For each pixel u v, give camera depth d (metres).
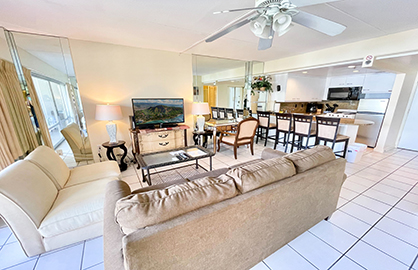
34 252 1.38
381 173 2.91
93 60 2.96
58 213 1.38
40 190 1.41
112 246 0.86
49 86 2.81
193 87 4.07
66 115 2.98
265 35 1.68
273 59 4.57
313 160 1.43
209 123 4.19
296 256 1.43
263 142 5.01
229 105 5.00
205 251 0.95
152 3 1.72
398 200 2.17
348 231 1.68
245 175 1.08
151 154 2.64
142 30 2.42
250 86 5.18
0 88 2.27
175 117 3.65
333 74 4.97
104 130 3.26
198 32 2.50
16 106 2.52
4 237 1.63
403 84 3.69
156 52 3.46
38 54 2.64
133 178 2.81
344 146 3.42
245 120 3.45
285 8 1.34
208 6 1.79
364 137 4.48
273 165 1.24
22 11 1.82
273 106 5.25
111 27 2.30
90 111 3.09
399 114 4.00
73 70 2.86
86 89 2.99
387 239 1.59
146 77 3.45
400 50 2.54
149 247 0.75
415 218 1.86
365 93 4.64
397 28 2.37
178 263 0.87
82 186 1.71
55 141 3.00
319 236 1.62
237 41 2.97
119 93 3.26
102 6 1.75
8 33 2.41
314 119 3.95
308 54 3.81
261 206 1.10
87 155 3.21
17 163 1.46
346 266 1.34
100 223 1.53
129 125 3.44
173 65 3.69
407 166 3.21
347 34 2.62
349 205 2.07
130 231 0.84
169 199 0.87
